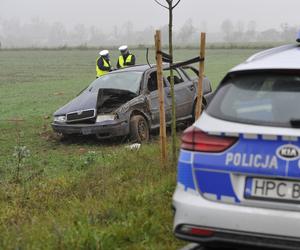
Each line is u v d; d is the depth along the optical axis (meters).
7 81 32.94
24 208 6.68
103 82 13.05
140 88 12.46
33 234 5.32
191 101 13.41
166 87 12.74
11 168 9.77
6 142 12.64
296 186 3.98
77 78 35.03
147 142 11.82
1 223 6.05
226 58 54.47
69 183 7.75
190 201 4.27
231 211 4.11
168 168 7.66
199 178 4.26
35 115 17.17
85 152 11.35
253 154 4.09
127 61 16.33
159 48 7.59
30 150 11.69
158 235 5.38
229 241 4.14
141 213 5.73
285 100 4.25
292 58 4.66
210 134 4.25
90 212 5.89
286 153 4.00
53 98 22.83
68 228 5.33
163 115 7.83
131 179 7.47
